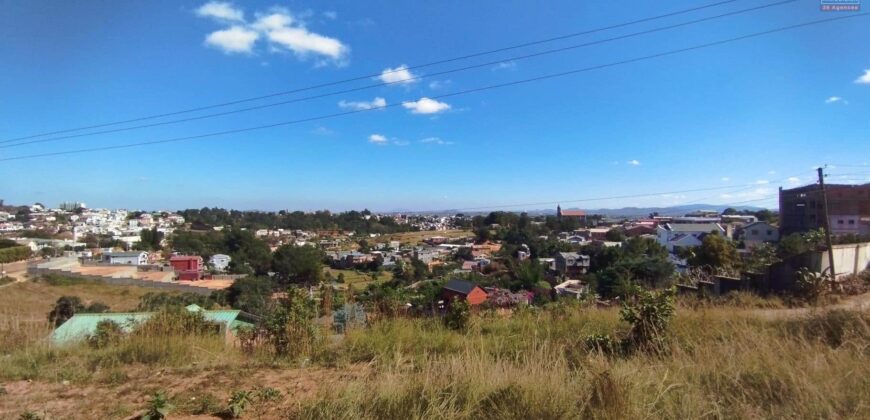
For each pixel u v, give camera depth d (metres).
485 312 10.16
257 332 6.86
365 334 6.82
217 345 6.67
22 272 47.03
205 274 58.25
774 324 6.49
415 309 9.44
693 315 7.12
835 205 40.78
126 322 7.71
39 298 35.81
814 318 6.16
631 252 41.28
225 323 8.45
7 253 55.88
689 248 35.97
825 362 3.88
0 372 5.00
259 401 3.96
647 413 3.07
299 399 3.82
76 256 66.25
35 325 7.48
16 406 4.00
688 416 3.03
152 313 7.93
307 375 4.92
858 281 12.88
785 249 21.84
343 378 4.37
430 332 7.43
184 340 6.51
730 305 9.98
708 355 4.44
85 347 6.46
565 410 3.13
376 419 3.21
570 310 9.10
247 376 4.91
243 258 71.88
